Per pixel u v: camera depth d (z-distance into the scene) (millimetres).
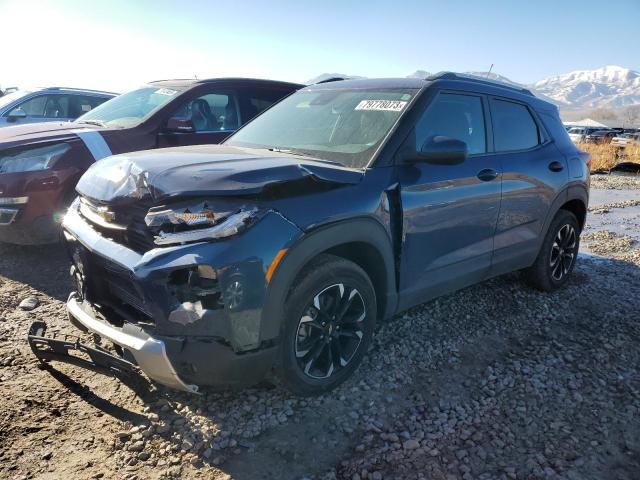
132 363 2586
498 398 3080
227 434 2631
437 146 3139
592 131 45406
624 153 26297
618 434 2791
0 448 2439
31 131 5203
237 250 2373
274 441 2615
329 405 2924
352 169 3051
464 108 3824
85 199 2992
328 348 2934
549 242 4656
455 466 2482
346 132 3469
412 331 3898
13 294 4180
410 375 3293
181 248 2367
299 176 2645
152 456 2473
